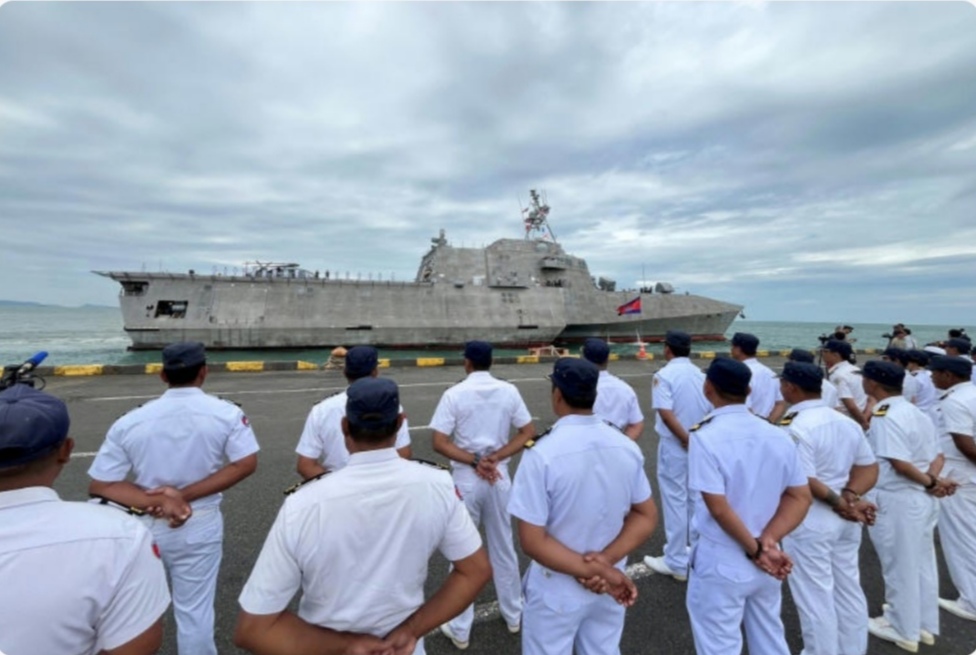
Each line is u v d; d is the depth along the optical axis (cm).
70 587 139
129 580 152
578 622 242
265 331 2961
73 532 146
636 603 395
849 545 327
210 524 287
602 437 246
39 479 152
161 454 270
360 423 174
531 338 3462
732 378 284
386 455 181
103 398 1131
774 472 269
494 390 380
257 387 1329
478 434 371
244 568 433
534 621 246
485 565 191
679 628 362
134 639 150
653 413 1116
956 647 349
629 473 244
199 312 2886
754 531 268
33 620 134
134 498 262
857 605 322
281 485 625
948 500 394
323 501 167
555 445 240
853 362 615
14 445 141
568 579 239
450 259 3531
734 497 268
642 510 249
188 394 289
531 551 231
